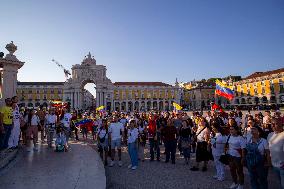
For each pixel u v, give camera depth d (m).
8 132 8.59
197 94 85.81
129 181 6.73
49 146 10.85
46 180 5.74
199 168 8.23
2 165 6.74
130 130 8.32
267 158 4.68
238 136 5.85
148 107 88.00
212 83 89.38
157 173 7.59
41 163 7.55
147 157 10.46
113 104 84.38
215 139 6.87
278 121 4.46
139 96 87.75
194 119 12.20
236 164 5.76
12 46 13.01
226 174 7.45
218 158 6.78
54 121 10.99
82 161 7.84
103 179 5.80
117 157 10.34
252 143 4.99
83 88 85.12
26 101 84.69
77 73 81.31
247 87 63.66
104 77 82.88
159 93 89.00
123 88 87.06
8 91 12.70
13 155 8.16
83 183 5.51
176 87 89.75
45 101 85.19
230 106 64.50
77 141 14.29
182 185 6.32
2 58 12.46
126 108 86.88
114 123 8.73
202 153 7.72
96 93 81.56
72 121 15.79
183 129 8.99
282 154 4.30
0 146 8.57
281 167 4.29
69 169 6.78
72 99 80.44
